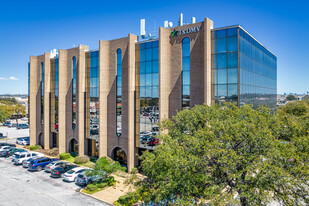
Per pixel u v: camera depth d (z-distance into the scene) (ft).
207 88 89.76
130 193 76.43
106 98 123.03
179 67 99.30
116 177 105.60
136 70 111.86
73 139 148.97
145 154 69.82
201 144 55.01
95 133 130.82
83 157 125.90
